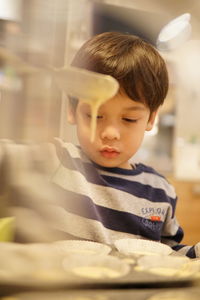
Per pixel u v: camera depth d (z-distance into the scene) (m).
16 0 0.40
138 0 0.96
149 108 0.68
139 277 0.35
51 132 0.45
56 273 0.33
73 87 0.39
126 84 0.63
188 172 2.14
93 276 0.34
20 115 0.41
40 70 0.39
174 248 0.73
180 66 1.75
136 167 0.84
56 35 0.43
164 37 1.11
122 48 0.67
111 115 0.62
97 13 0.94
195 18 1.00
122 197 0.77
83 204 0.70
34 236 0.41
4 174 0.41
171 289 0.34
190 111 2.24
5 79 0.39
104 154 0.68
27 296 0.30
